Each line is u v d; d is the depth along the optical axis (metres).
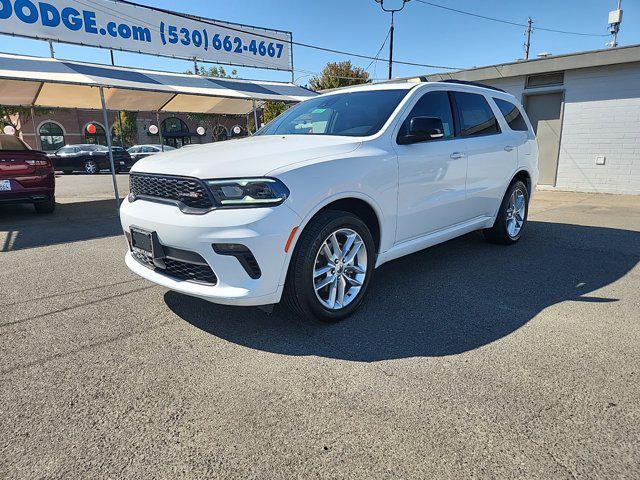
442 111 3.97
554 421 2.01
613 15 19.62
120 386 2.36
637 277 4.04
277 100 11.06
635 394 2.21
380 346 2.75
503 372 2.43
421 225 3.70
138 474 1.74
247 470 1.75
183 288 2.77
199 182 2.62
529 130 5.34
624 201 8.98
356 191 3.01
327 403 2.18
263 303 2.69
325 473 1.73
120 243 5.75
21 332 3.04
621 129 9.92
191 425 2.03
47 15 10.52
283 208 2.62
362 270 3.20
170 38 12.80
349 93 4.06
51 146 35.03
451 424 2.00
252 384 2.36
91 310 3.40
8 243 5.79
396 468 1.75
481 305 3.39
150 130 13.45
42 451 1.88
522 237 5.69
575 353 2.63
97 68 8.95
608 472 1.71
